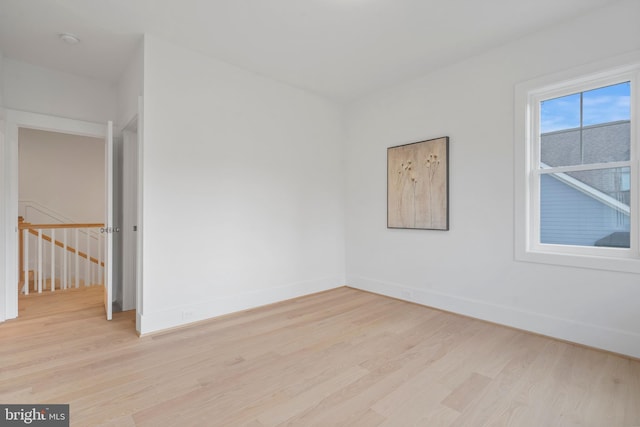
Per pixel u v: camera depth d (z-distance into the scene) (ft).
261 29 8.86
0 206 9.82
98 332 9.20
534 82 8.98
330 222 14.28
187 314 9.85
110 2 7.64
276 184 12.25
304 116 13.24
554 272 8.75
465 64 10.58
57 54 10.12
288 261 12.64
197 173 10.12
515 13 8.11
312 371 6.98
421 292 11.85
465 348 8.15
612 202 8.14
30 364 7.22
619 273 7.73
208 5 7.80
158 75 9.29
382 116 13.26
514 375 6.81
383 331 9.30
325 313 10.94
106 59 10.49
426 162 11.59
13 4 7.66
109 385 6.38
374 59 10.60
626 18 7.55
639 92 7.63
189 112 9.94
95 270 17.37
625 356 7.59
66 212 18.08
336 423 5.30
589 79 8.28
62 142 18.01
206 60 10.32
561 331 8.60
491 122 9.93
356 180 14.39
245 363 7.34
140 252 9.12
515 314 9.45
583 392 6.19
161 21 8.45
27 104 10.59
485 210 10.09
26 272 13.11
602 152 8.26
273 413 5.55
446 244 11.10
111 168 10.36
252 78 11.52
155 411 5.57
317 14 8.18
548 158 9.12
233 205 11.00
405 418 5.43
